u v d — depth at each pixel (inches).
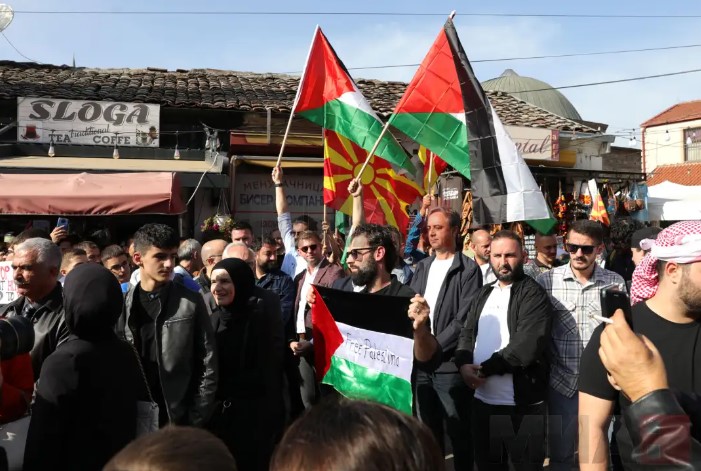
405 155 247.3
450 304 188.1
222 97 478.0
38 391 106.9
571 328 168.2
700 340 90.3
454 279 189.9
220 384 156.4
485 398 157.4
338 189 254.7
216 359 144.2
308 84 248.2
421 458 46.5
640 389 71.0
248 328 156.9
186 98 461.7
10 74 508.7
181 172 399.2
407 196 260.1
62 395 105.8
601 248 171.5
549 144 520.4
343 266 239.9
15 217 387.2
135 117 426.9
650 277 115.9
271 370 158.6
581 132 551.5
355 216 225.8
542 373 158.2
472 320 168.6
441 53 218.5
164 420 143.6
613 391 87.1
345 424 46.9
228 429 155.3
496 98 659.4
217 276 155.7
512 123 529.7
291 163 430.9
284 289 216.4
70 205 331.9
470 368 158.6
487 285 169.6
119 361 115.9
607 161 978.1
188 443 46.3
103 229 373.1
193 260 227.6
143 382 125.3
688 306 90.1
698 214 495.8
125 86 494.0
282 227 243.9
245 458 154.6
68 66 579.2
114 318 114.9
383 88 600.4
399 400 152.9
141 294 147.6
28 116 410.6
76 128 417.7
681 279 90.0
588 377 88.8
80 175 353.4
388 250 171.2
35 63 569.0
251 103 466.6
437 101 218.5
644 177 512.7
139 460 44.4
